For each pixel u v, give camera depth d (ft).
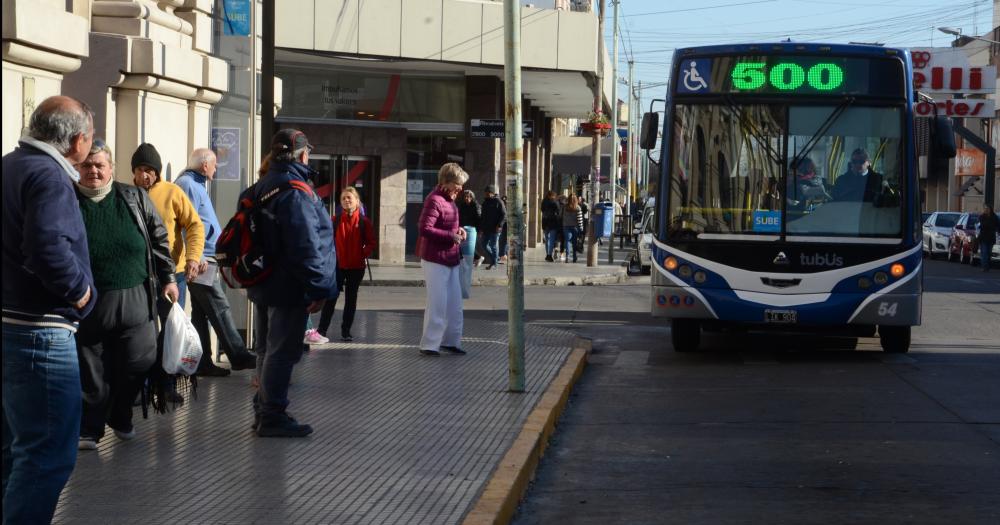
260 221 24.56
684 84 43.47
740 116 42.83
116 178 31.50
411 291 75.05
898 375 39.22
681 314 42.73
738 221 42.50
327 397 30.78
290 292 24.82
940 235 141.69
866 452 26.89
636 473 25.07
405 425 27.04
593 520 21.22
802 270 42.04
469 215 76.13
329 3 84.74
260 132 38.52
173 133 34.14
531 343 44.47
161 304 26.08
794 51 42.80
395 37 87.20
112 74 30.76
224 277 25.62
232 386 32.12
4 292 15.90
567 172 147.23
